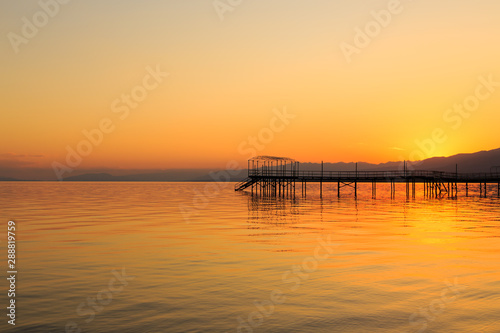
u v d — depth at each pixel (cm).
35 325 1176
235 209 5109
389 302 1367
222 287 1530
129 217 4053
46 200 7125
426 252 2183
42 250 2242
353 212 4659
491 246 2369
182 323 1191
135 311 1282
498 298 1408
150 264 1900
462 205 6038
